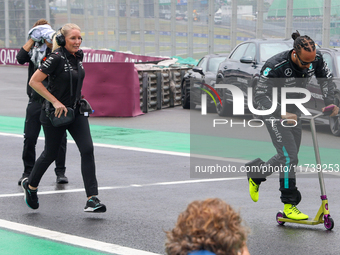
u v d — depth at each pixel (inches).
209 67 840.3
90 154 289.7
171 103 945.5
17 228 267.4
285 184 272.7
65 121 278.4
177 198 331.6
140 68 855.1
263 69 273.0
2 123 712.4
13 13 2191.2
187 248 85.9
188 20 1540.4
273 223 277.9
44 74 279.0
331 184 370.6
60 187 363.9
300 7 1163.3
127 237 252.8
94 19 1955.0
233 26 1364.4
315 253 231.0
